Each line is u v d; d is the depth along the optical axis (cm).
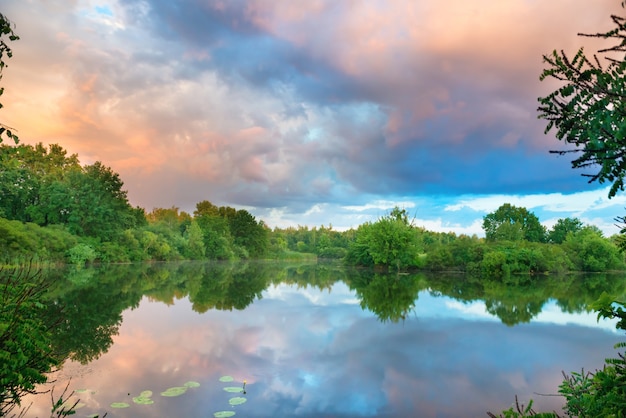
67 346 1352
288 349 1376
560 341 1516
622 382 309
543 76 287
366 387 1033
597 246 5734
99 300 2320
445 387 1038
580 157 282
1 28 399
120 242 6212
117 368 1131
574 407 380
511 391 1016
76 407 853
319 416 858
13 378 393
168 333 1570
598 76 264
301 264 8275
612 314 299
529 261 5000
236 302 2430
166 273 4525
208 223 9388
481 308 2298
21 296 455
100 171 6494
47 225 5481
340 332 1644
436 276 4784
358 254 6512
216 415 843
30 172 5822
